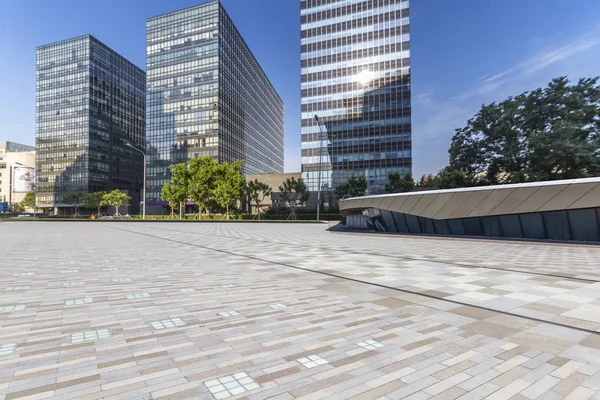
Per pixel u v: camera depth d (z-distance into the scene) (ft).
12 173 304.30
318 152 228.43
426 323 15.99
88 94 311.47
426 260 37.58
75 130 314.35
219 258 39.52
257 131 416.26
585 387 10.00
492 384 10.16
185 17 293.84
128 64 372.17
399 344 13.37
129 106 370.73
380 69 220.23
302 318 16.67
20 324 15.51
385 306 18.94
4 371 10.66
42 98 331.36
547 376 10.70
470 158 114.11
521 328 15.30
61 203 316.40
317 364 11.48
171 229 106.93
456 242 60.90
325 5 234.38
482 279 26.63
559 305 19.12
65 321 15.97
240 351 12.55
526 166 98.84
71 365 11.17
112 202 257.55
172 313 17.40
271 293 22.00
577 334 14.53
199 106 287.07
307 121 232.32
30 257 40.01
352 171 221.46
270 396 9.33
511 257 39.96
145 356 12.00
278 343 13.38
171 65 297.53
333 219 177.68
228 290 22.84
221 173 179.52
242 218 183.62
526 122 104.47
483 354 12.42
